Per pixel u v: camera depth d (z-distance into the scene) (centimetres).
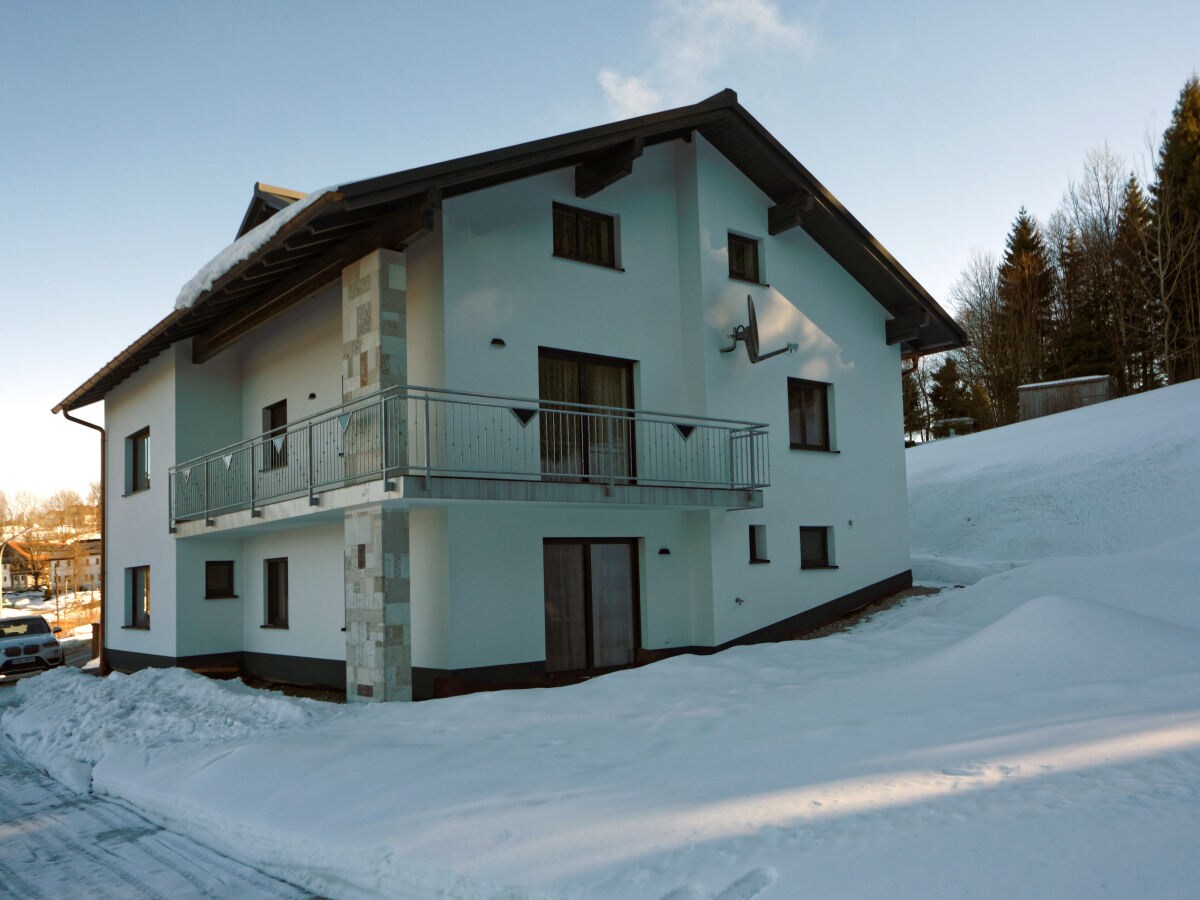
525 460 1139
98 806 697
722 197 1386
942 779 467
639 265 1309
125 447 1766
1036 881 334
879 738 571
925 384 5141
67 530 8869
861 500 1555
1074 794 422
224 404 1544
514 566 1115
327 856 482
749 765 535
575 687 886
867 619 1440
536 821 466
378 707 888
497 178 1084
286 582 1432
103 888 505
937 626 1120
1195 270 3984
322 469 1196
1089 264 4484
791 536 1418
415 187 940
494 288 1130
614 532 1231
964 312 5025
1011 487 2366
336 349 1266
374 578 964
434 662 1068
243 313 1323
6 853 581
